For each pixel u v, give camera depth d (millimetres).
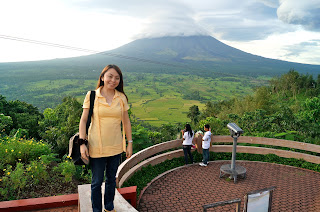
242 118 16250
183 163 7973
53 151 8977
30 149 5797
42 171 4758
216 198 5562
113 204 2951
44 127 15375
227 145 8844
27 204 3459
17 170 4301
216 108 52281
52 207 3576
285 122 14352
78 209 3268
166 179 6613
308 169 7637
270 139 8539
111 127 2506
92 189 2598
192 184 6359
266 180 6770
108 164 2646
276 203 5398
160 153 8445
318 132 12461
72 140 2500
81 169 5391
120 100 2600
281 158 8305
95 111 2455
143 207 5070
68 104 11766
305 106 16156
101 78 2549
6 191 4086
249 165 7992
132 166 5898
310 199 5609
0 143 5762
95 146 2477
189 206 5164
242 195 5762
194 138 8047
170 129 13305
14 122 18484
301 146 8070
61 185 4793
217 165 7934
